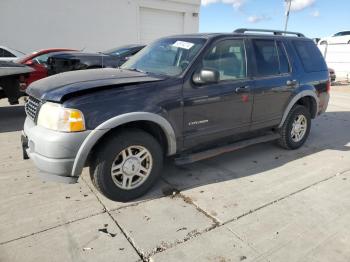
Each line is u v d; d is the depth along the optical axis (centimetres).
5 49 1116
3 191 346
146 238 272
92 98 293
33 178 380
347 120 743
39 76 795
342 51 1936
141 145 326
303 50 504
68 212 309
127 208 319
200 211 316
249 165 438
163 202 333
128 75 349
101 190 318
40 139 288
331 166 440
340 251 259
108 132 313
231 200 339
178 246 263
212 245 265
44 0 1352
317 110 531
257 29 456
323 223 298
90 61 804
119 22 1557
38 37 1377
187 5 1738
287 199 343
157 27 1694
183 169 418
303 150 508
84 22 1465
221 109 385
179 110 344
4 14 1288
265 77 432
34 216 300
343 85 1625
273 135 474
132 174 328
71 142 283
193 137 368
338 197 349
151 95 323
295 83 473
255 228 289
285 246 265
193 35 407
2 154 458
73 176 297
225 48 392
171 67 369
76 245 262
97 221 295
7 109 766
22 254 249
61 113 283
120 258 248
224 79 387
